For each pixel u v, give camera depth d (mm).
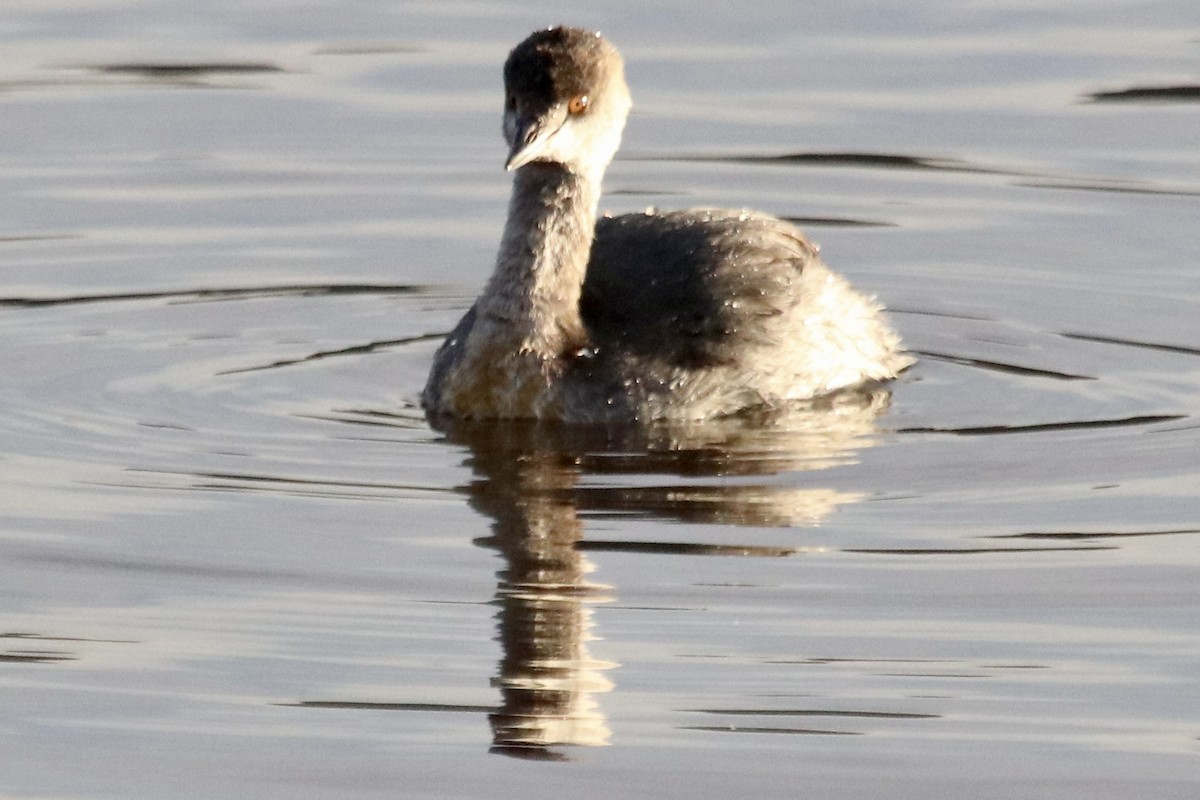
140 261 17859
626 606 11281
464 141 20312
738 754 9812
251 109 20859
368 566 11758
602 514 12562
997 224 18734
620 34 22500
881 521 12461
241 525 12344
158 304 16953
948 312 17016
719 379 14539
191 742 9953
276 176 19625
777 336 14906
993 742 9945
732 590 11484
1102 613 11219
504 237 14664
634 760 9789
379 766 9750
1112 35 22375
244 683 10492
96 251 18031
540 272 14484
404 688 10445
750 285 15031
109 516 12477
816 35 22562
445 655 10758
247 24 22875
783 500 12812
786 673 10578
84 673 10586
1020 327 16625
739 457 13609
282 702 10297
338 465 13406
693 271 15016
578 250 14594
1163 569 11734
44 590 11469
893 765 9742
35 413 14367
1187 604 11305
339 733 10023
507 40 22375
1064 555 11953
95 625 11078
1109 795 9516
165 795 9500
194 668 10648
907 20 22891
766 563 11836
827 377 15117
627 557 11914
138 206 18953
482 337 14508
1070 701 10320
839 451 13750
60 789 9547
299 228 18672
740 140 20266
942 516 12547
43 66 21594
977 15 23047
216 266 17828
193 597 11391
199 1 23469
